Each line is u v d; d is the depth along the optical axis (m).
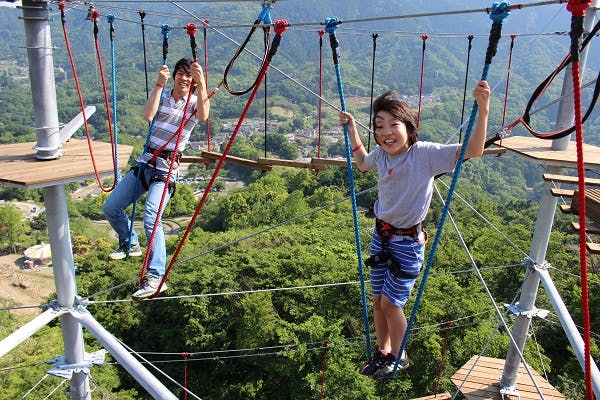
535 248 9.19
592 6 7.11
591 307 20.91
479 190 57.59
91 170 6.17
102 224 63.31
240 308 21.28
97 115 118.75
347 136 4.45
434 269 24.06
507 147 8.53
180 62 5.75
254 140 87.19
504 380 9.76
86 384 7.49
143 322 23.08
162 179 5.74
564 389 17.80
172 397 5.73
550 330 21.11
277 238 28.30
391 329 4.19
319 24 4.38
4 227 50.59
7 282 40.78
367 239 28.78
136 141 97.31
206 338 21.03
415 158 3.90
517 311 9.43
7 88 165.00
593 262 25.66
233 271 23.69
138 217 55.38
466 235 29.64
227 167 89.00
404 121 3.88
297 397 18.03
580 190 2.80
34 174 5.96
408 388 16.88
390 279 4.13
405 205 3.96
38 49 6.27
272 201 42.53
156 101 5.66
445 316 19.17
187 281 22.98
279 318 20.42
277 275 23.09
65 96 140.88
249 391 19.61
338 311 20.47
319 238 28.61
